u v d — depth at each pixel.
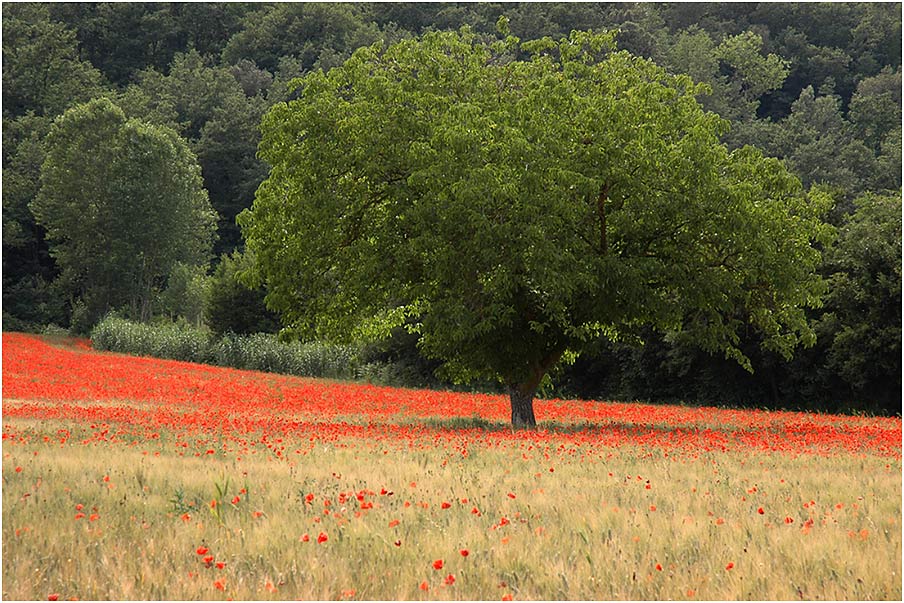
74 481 25.50
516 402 53.12
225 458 32.03
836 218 91.81
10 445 33.28
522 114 47.62
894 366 80.88
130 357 118.56
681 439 41.94
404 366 112.06
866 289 80.62
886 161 191.12
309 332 53.72
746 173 52.03
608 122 47.94
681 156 47.72
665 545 19.27
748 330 87.00
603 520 21.14
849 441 42.69
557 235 46.00
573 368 107.06
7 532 19.30
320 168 48.44
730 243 48.97
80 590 15.82
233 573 16.81
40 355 106.94
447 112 47.66
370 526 20.41
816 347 86.62
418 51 51.91
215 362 131.38
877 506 24.56
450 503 22.59
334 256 50.00
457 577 16.75
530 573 17.19
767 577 16.98
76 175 195.75
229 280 143.38
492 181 43.84
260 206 51.12
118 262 192.00
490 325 45.59
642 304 48.62
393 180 49.12
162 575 16.56
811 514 22.89
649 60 54.41
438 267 45.12
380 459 31.50
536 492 24.89
